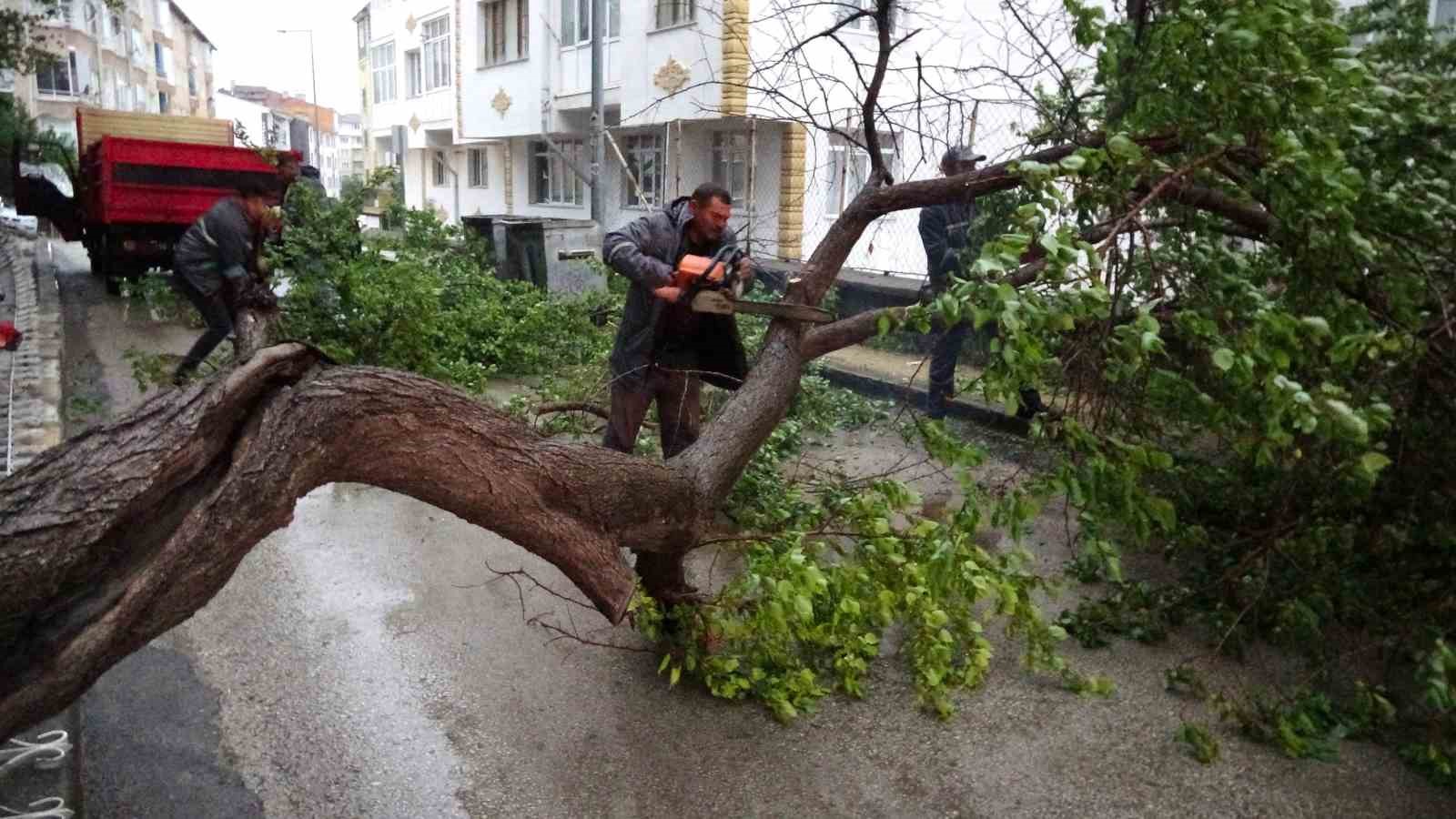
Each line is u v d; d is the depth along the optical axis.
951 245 7.01
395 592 4.84
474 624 4.50
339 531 5.63
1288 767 3.48
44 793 3.16
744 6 13.30
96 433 2.15
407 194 32.47
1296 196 3.13
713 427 3.84
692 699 3.92
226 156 12.34
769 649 3.84
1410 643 3.80
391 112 31.77
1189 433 4.77
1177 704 3.87
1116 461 3.21
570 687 3.99
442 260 11.60
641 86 16.44
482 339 9.40
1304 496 4.21
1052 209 2.97
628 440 4.68
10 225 22.73
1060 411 3.52
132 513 2.10
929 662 3.66
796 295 4.14
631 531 3.22
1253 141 3.30
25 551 1.93
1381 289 3.45
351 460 2.48
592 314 9.81
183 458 2.17
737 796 3.32
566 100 19.86
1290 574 4.23
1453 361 3.59
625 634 4.43
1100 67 3.50
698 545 3.64
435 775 3.42
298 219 8.22
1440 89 3.92
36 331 10.27
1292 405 2.77
